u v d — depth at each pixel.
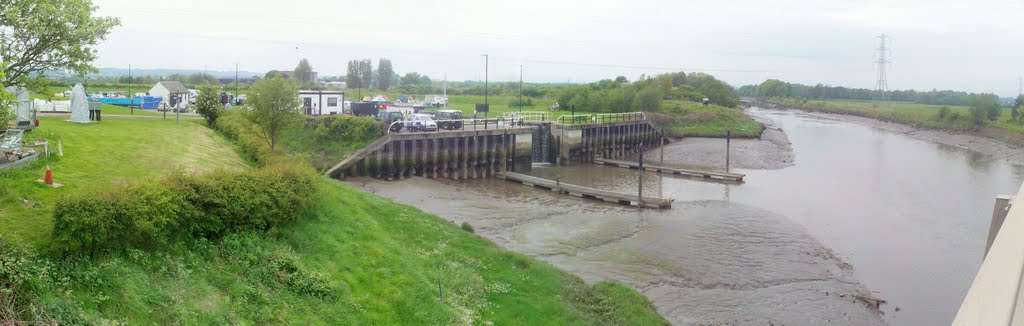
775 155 81.50
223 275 18.50
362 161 53.69
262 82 44.94
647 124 89.69
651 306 25.91
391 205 35.66
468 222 40.12
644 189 56.44
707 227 40.69
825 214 46.78
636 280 30.06
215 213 20.50
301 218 24.62
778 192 55.69
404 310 20.48
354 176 53.34
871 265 34.44
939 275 33.03
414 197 47.50
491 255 29.38
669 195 53.28
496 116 88.12
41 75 25.56
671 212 45.28
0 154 23.03
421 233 30.70
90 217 16.11
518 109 112.69
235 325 16.19
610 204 47.97
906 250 37.47
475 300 23.17
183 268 17.70
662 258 33.62
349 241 24.91
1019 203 4.70
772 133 110.25
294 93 45.81
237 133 49.88
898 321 26.89
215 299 17.11
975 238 40.66
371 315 19.50
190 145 40.03
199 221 19.98
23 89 30.33
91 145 32.06
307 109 70.06
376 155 53.94
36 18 23.92
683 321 25.61
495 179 59.62
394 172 55.16
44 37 24.50
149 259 17.31
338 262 22.61
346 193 33.75
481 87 175.50
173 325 15.15
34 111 34.44
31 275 14.21
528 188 54.59
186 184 20.22
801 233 39.94
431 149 57.34
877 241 39.34
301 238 22.97
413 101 114.06
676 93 153.12
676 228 40.25
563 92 126.38
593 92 118.69
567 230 39.16
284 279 19.55
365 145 56.62
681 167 68.69
